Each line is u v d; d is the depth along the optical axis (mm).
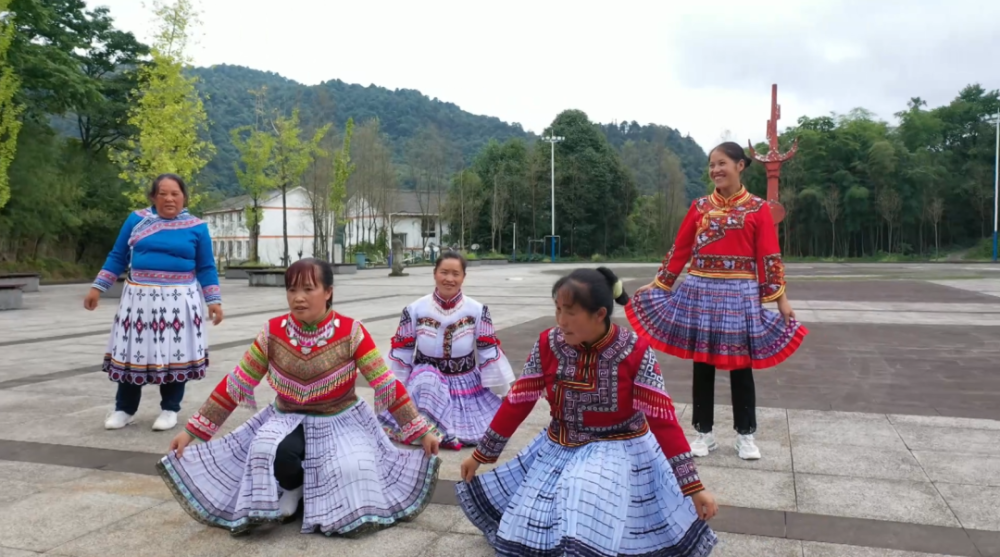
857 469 3805
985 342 8375
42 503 3352
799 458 4004
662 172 55156
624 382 2512
